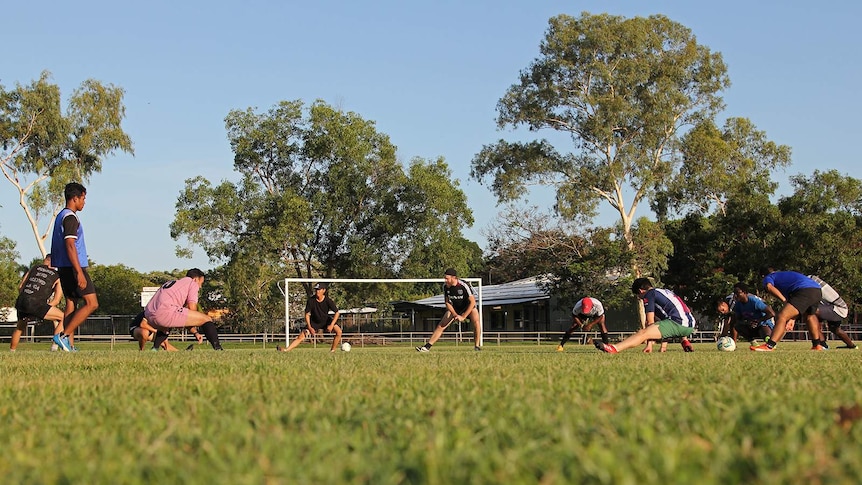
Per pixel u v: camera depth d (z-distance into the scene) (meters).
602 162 41.16
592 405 3.63
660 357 9.57
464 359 9.04
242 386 5.11
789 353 11.52
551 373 6.03
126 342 36.34
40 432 3.15
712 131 42.56
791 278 12.41
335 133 44.56
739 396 4.01
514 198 41.97
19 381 5.84
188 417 3.47
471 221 46.75
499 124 42.50
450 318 15.12
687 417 3.19
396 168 45.59
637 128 40.94
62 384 5.45
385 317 46.88
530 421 3.16
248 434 2.90
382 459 2.47
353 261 44.75
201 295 46.50
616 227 41.22
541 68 41.28
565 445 2.48
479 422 3.19
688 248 42.84
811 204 37.62
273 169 45.81
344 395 4.40
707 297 40.66
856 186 38.22
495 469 2.27
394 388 4.80
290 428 3.17
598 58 40.94
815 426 2.93
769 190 41.81
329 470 2.25
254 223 44.16
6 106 42.41
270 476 2.21
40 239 42.06
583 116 40.84
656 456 2.30
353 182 44.91
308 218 43.38
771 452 2.42
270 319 44.81
